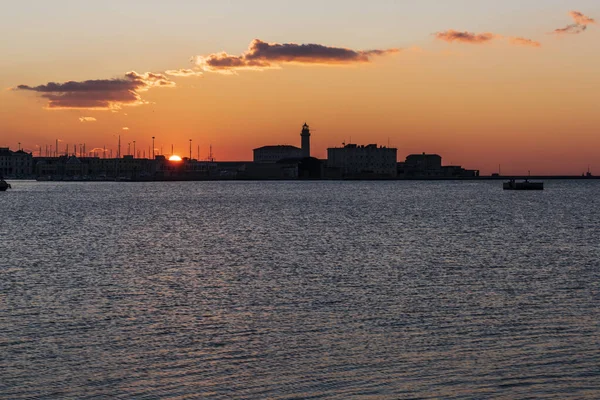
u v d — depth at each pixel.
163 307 48.03
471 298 50.72
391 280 58.78
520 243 89.31
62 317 44.97
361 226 119.38
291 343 39.09
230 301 49.97
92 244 89.81
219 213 158.50
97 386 32.84
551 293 52.50
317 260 72.06
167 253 79.19
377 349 37.94
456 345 38.59
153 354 37.19
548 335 40.38
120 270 65.31
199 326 42.72
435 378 33.69
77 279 59.84
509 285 56.12
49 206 188.25
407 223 126.31
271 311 46.72
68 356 36.91
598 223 124.62
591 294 52.09
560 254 76.88
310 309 47.28
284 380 33.50
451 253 78.00
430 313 45.91
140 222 130.62
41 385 32.94
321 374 34.28
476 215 149.25
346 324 43.09
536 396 31.66
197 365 35.53
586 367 34.97
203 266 67.94
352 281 58.28
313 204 199.88
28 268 66.56
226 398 31.56
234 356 36.88
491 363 35.62
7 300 50.22
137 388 32.59
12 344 38.94
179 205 195.25
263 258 74.06
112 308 47.66
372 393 32.03
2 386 32.81
